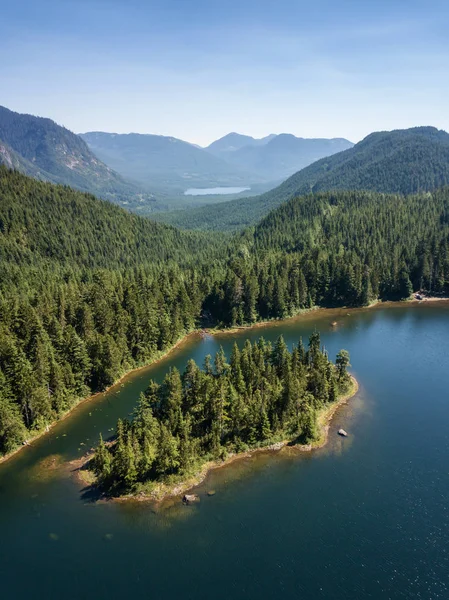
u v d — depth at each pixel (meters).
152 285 174.12
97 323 139.25
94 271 195.62
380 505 79.06
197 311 186.12
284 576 65.38
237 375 108.44
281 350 121.31
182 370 138.75
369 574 65.56
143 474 83.94
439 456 93.00
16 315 121.00
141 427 90.25
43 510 78.44
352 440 98.81
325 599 61.91
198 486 84.25
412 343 158.38
